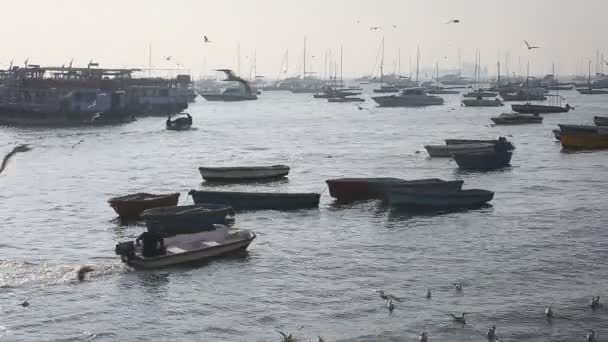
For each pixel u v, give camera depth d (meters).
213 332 33.00
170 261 41.59
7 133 125.00
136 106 164.12
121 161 89.62
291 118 169.75
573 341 31.36
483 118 159.00
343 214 56.06
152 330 33.25
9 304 36.09
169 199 55.81
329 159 89.75
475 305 35.50
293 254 44.72
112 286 38.69
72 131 129.88
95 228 52.31
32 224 53.78
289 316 34.59
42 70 153.12
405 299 36.44
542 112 162.12
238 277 40.16
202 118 171.00
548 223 52.19
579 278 39.44
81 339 32.31
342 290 37.94
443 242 47.31
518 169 78.50
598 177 72.12
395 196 57.53
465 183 69.88
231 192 57.47
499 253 44.50
